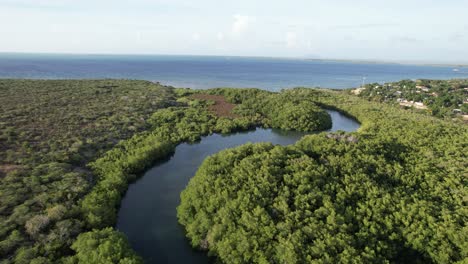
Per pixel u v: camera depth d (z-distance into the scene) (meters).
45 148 54.59
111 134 66.69
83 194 43.16
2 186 40.50
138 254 36.28
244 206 36.22
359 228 34.09
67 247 32.59
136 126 73.94
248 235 33.34
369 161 46.81
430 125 72.31
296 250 30.48
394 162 48.56
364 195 38.66
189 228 38.53
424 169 47.22
